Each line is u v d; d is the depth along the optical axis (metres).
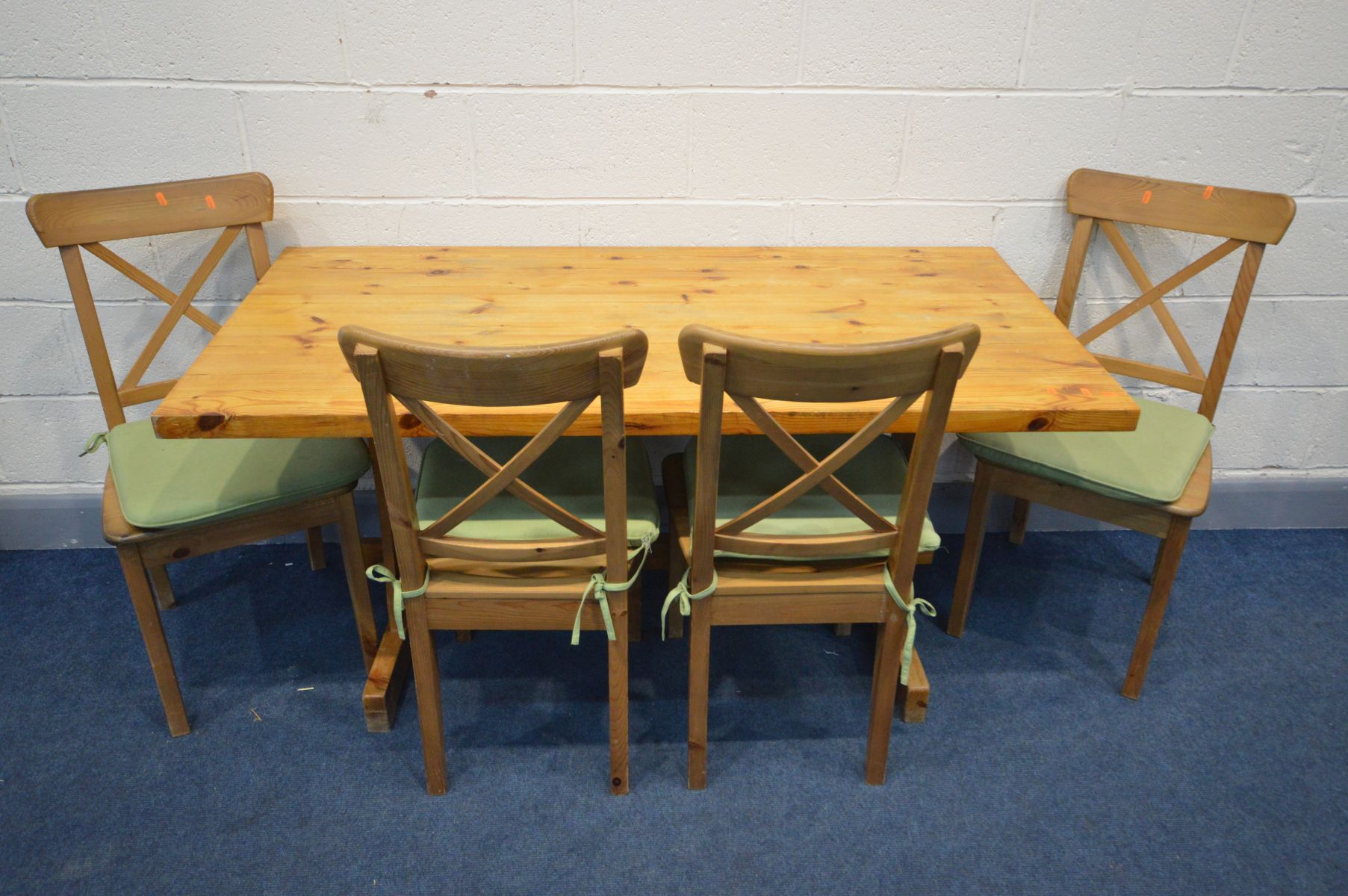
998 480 1.98
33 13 1.86
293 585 2.34
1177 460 1.87
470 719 1.96
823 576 1.62
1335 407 2.43
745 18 1.95
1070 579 2.39
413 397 1.33
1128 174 2.14
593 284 1.91
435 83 1.98
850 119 2.06
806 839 1.71
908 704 1.93
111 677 2.05
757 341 1.26
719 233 2.18
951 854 1.68
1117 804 1.78
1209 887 1.63
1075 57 2.01
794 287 1.92
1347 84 2.04
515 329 1.70
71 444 2.35
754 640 2.18
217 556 2.43
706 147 2.08
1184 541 1.84
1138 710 1.99
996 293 1.90
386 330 1.69
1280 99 2.06
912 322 1.75
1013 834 1.72
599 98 2.01
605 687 2.05
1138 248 2.21
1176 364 2.37
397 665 1.98
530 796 1.79
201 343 2.24
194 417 1.43
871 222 2.18
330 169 2.06
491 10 1.91
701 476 1.45
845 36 1.97
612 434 1.38
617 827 1.73
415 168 2.07
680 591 1.64
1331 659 2.13
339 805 1.77
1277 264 2.24
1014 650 2.16
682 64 1.99
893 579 1.60
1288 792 1.81
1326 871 1.66
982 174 2.13
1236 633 2.21
